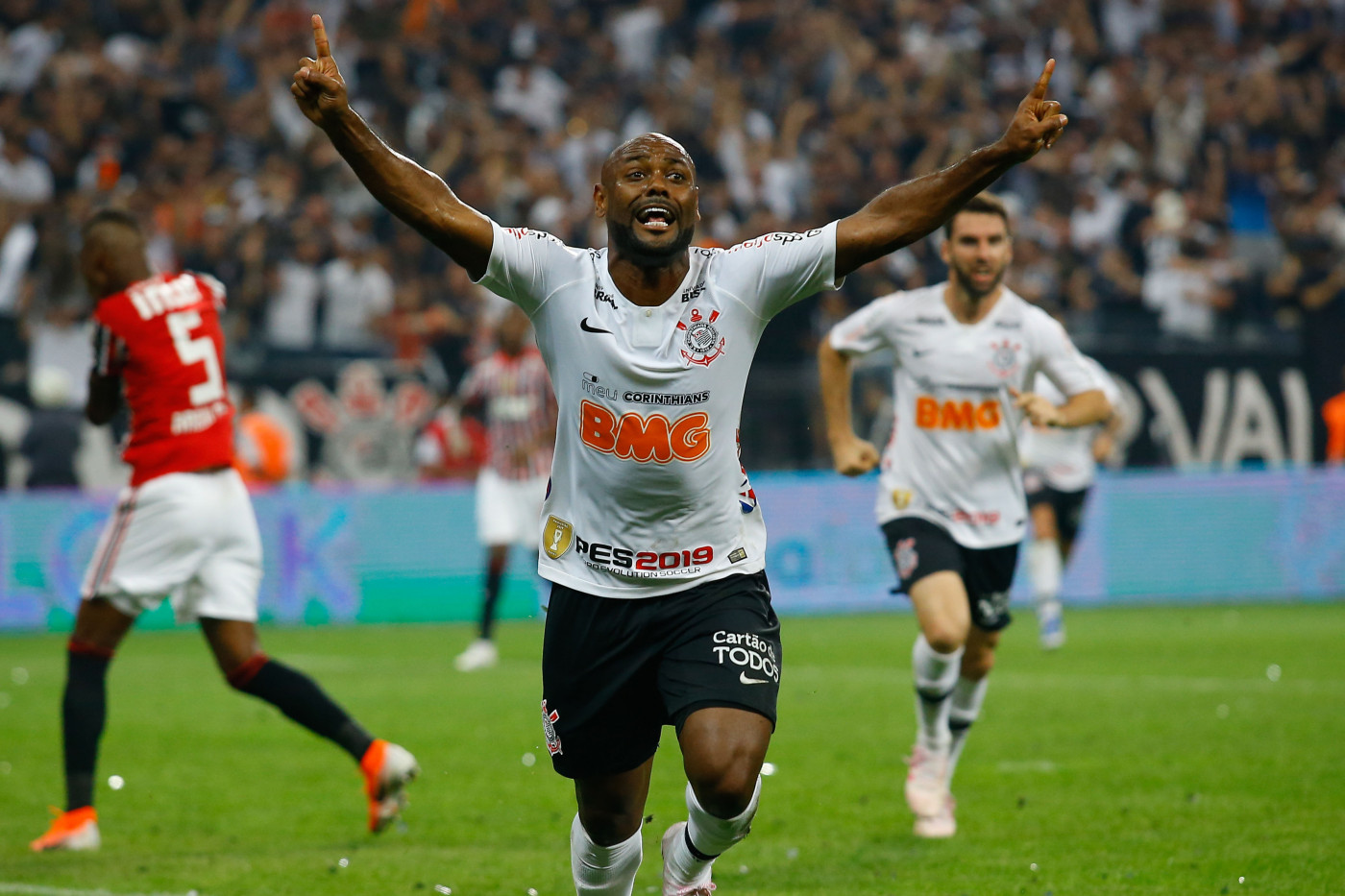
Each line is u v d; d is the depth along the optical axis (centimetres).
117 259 1761
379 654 3619
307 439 4428
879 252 1131
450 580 4519
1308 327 5338
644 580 1159
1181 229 6075
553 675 1191
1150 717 2514
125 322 1745
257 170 5603
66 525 4162
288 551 4303
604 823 1205
